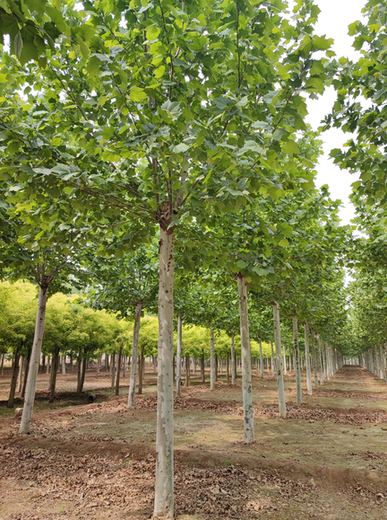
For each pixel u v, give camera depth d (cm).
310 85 254
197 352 2541
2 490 520
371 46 388
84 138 421
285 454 700
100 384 2541
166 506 416
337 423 1041
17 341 1440
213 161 298
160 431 431
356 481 560
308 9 289
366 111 404
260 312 1455
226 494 506
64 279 1015
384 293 1104
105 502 476
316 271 936
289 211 763
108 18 350
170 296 471
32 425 970
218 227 605
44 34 162
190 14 364
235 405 1359
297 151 267
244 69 332
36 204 467
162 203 484
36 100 516
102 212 480
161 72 327
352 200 751
